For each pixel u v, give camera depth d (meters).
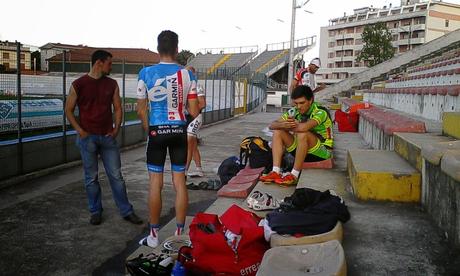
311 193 3.56
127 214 5.25
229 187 5.65
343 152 7.41
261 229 3.26
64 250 4.40
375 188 4.21
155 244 4.17
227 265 3.13
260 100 34.22
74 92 4.96
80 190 6.70
